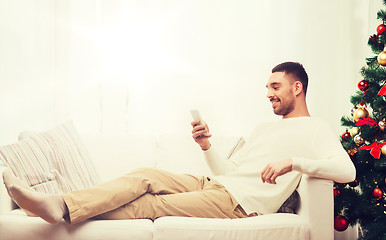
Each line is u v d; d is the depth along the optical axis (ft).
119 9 9.06
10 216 4.98
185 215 5.46
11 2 9.02
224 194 5.73
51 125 9.14
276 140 6.13
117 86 8.99
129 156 7.25
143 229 4.90
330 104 9.29
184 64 9.12
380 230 6.02
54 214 4.56
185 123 9.04
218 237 4.94
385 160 6.23
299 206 5.63
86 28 9.05
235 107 9.14
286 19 9.32
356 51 9.34
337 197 6.72
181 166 7.26
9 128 8.92
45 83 9.12
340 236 8.57
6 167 5.70
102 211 4.99
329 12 9.36
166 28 9.13
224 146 7.41
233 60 9.18
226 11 9.21
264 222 5.10
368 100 6.86
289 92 6.39
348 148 6.84
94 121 9.02
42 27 9.12
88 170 6.46
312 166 5.14
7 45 8.96
